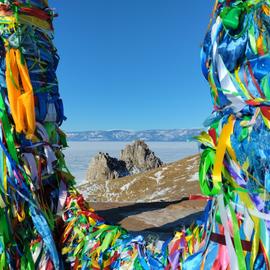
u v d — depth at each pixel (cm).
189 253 245
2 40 307
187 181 2127
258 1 204
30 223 311
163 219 542
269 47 202
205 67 225
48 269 301
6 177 297
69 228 319
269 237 203
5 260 296
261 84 202
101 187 2942
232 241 209
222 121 215
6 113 303
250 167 203
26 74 305
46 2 327
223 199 211
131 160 6356
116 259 293
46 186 327
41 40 319
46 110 320
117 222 539
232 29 208
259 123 199
